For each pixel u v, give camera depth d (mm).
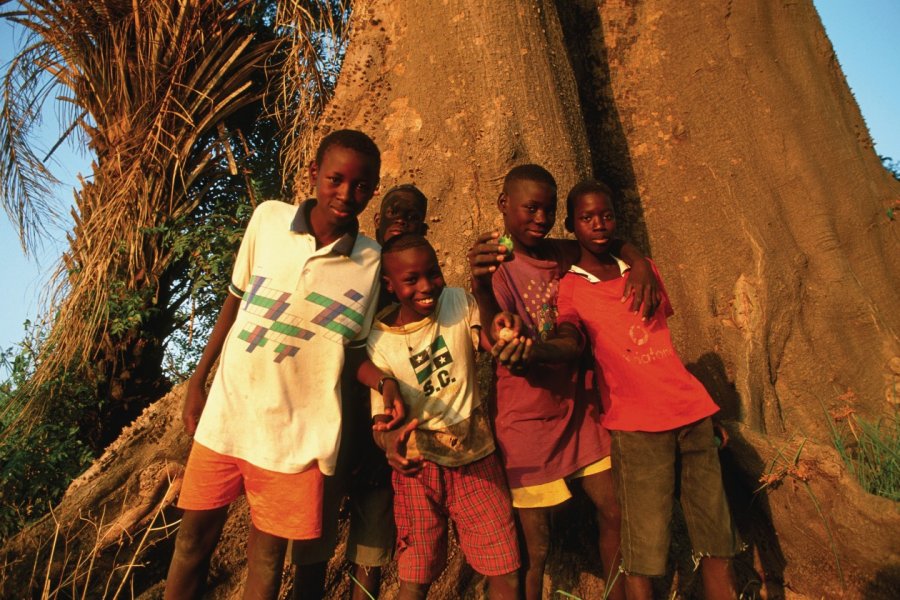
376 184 2822
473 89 4070
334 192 2723
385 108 4266
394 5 4383
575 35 5051
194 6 7309
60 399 6234
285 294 2779
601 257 3246
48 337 6535
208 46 7539
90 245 6859
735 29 4969
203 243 7188
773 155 4742
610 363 3080
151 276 7227
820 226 4621
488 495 2938
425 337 2957
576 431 3154
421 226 3307
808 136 4836
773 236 4512
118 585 3650
